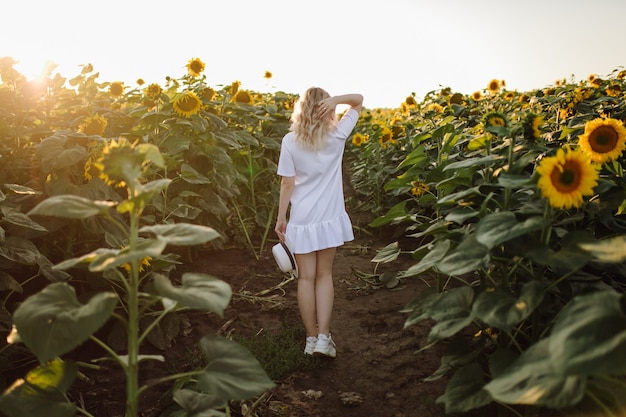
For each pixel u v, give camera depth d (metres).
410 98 9.81
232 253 6.28
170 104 5.61
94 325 1.99
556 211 2.64
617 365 1.60
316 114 3.91
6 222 3.70
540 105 7.52
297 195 4.01
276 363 3.81
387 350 4.03
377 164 8.01
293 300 5.02
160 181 2.18
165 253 5.61
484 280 3.02
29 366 3.51
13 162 4.37
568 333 1.72
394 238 6.86
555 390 1.78
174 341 4.13
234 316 4.62
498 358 2.46
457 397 2.42
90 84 5.50
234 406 3.31
